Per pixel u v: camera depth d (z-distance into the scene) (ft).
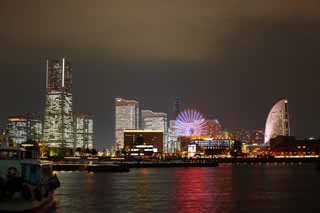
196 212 288.71
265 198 368.27
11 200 252.01
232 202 340.80
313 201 344.69
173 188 479.82
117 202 346.13
